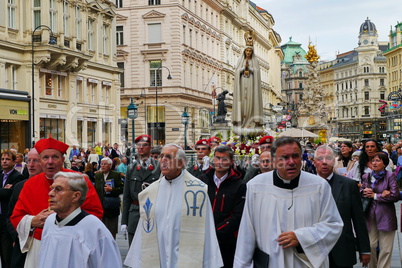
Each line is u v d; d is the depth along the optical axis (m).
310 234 4.75
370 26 144.75
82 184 4.79
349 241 6.18
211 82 65.44
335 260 6.07
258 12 93.44
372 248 8.23
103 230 4.74
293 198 4.88
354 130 147.75
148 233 5.81
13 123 29.00
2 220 8.23
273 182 4.95
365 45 144.62
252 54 16.73
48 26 32.53
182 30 55.84
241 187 6.67
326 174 6.51
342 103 153.75
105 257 4.70
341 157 11.64
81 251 4.64
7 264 8.30
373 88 144.25
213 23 68.12
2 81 29.84
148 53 54.81
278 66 117.44
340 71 155.50
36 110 31.66
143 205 5.88
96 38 39.88
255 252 5.06
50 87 33.59
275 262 4.86
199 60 60.88
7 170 8.65
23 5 31.73
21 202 6.05
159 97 54.41
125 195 8.70
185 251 5.71
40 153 6.02
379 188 8.14
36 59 31.56
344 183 6.46
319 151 6.51
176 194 5.83
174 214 5.77
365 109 145.12
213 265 5.75
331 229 4.84
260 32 94.81
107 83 41.38
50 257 4.67
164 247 5.76
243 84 16.62
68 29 35.56
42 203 6.00
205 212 5.79
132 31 55.25
